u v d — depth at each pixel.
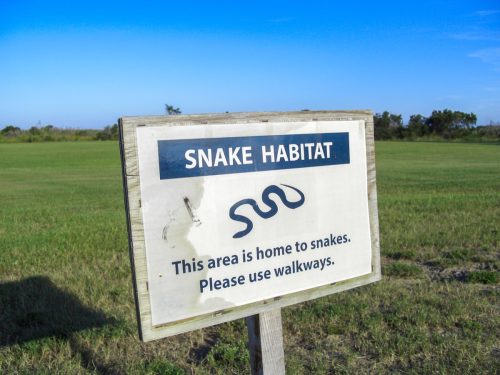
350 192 1.03
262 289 0.93
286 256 0.95
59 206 5.04
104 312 1.72
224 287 0.89
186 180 0.84
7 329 1.60
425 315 1.59
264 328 0.95
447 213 3.62
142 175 0.81
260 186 0.91
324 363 1.32
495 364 1.28
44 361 1.38
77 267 2.33
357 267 1.05
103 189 7.23
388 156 14.30
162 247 0.83
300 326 1.56
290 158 0.95
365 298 1.78
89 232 3.17
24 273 2.22
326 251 1.00
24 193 6.71
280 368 0.97
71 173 10.99
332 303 1.73
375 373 1.27
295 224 0.96
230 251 0.89
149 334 0.82
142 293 0.82
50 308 1.76
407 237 2.76
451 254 2.39
